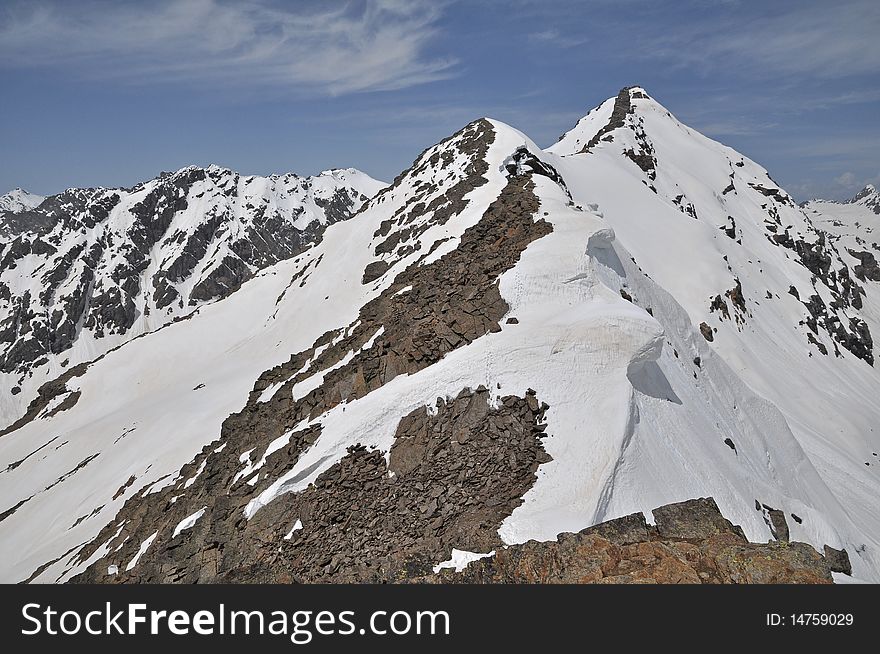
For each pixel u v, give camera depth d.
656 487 27.61
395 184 116.25
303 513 30.62
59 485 74.88
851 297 163.75
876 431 96.31
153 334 123.12
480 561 20.97
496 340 34.00
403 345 39.22
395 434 32.31
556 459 27.50
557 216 45.59
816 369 110.56
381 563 24.11
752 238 149.88
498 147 92.50
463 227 72.31
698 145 174.25
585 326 33.09
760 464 43.19
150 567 33.78
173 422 75.94
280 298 114.56
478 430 30.14
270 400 52.03
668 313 50.56
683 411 35.62
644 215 111.44
